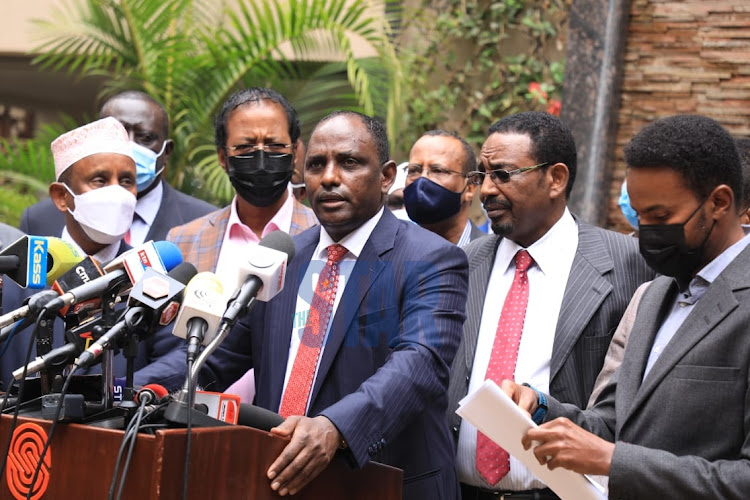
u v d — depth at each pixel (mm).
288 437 3045
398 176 5840
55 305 2951
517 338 4203
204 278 3047
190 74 8445
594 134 7773
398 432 3412
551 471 3152
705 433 3145
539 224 4316
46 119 11750
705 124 3266
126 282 3102
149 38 8547
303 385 3756
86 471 2816
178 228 5074
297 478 3035
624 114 7934
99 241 4707
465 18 9164
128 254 3145
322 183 3838
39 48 9062
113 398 3133
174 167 8414
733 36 7656
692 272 3350
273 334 3889
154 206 5805
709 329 3168
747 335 3105
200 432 2758
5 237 5066
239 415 3207
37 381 3324
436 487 3725
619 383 3447
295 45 8523
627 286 4195
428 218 5289
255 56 8461
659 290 3535
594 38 7809
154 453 2666
